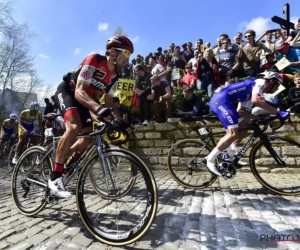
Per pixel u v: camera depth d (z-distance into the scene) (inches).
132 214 88.8
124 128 90.8
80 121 95.0
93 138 91.1
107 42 100.2
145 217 75.7
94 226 79.8
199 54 252.8
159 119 256.2
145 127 247.8
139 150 248.5
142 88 278.4
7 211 109.6
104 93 108.7
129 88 235.8
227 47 264.2
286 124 203.3
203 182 152.5
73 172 93.1
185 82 279.0
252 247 74.9
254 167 143.8
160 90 246.5
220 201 124.6
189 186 153.0
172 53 330.6
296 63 216.4
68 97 97.7
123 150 81.2
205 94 248.4
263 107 131.7
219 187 156.8
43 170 103.2
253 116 147.7
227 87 140.5
